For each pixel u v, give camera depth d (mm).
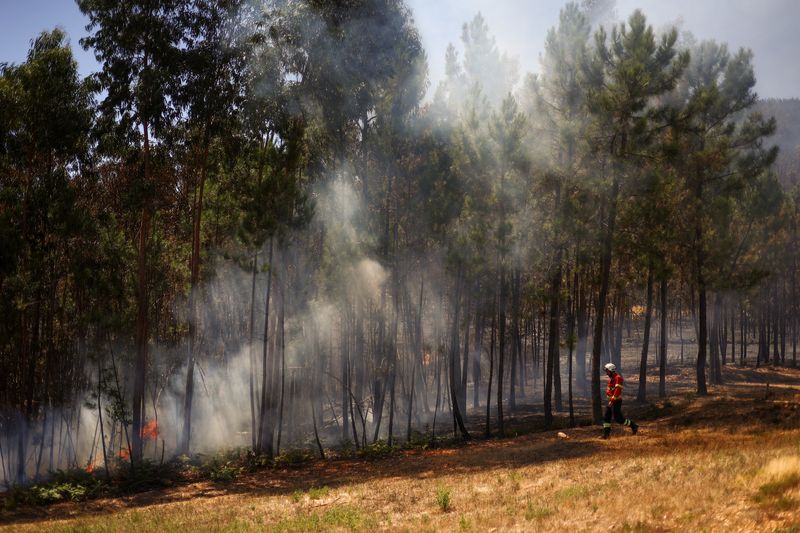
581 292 37312
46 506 19828
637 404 31828
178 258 30906
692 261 33094
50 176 23359
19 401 23438
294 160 25312
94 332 26469
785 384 40844
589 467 14930
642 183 25453
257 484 21469
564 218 25391
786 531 7203
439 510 12406
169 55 25391
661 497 10016
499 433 26812
